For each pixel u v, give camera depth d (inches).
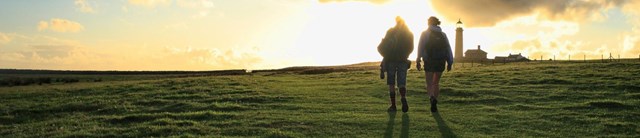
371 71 1733.5
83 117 681.0
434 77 548.1
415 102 715.4
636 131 460.8
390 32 535.2
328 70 2244.1
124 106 777.6
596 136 435.5
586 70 1332.4
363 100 747.4
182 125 542.6
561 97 761.6
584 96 764.6
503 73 1327.5
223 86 1107.3
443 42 529.7
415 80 1145.4
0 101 984.9
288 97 809.5
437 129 458.3
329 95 837.2
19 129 579.8
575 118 533.0
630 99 720.3
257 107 690.2
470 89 900.0
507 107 643.5
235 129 494.3
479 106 661.9
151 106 783.1
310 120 523.2
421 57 535.5
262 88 1021.2
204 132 485.1
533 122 507.5
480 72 1406.3
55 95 1068.5
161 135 482.6
